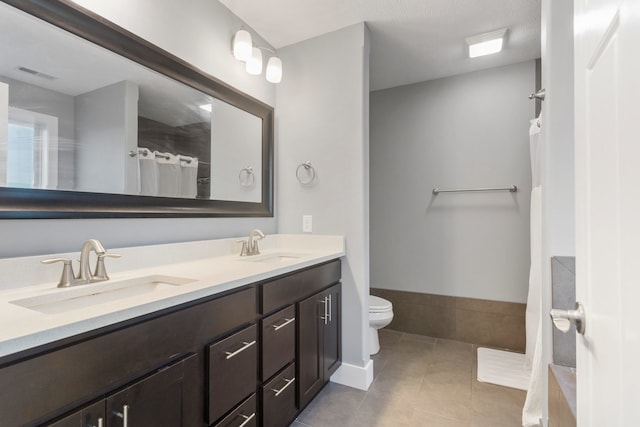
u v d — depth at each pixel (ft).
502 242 8.44
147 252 4.54
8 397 1.96
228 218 6.23
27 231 3.44
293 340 4.98
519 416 5.48
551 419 3.76
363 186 6.59
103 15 4.13
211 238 5.84
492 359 7.65
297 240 7.16
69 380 2.25
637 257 1.39
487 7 6.06
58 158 3.64
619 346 1.57
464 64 8.38
